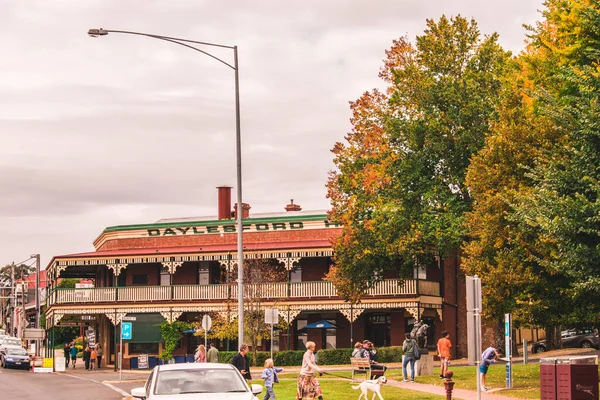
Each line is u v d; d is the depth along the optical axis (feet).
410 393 93.97
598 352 160.97
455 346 197.26
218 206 225.56
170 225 215.51
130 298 200.34
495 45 161.99
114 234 219.82
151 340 199.11
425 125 158.71
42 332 200.03
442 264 194.80
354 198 166.81
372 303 184.34
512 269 105.09
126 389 123.13
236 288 192.34
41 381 142.41
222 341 201.46
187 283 206.39
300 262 199.52
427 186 161.38
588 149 82.48
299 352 176.14
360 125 169.37
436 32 164.55
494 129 117.91
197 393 55.72
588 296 97.86
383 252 166.91
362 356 115.55
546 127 109.40
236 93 114.11
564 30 107.14
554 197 81.46
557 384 71.26
